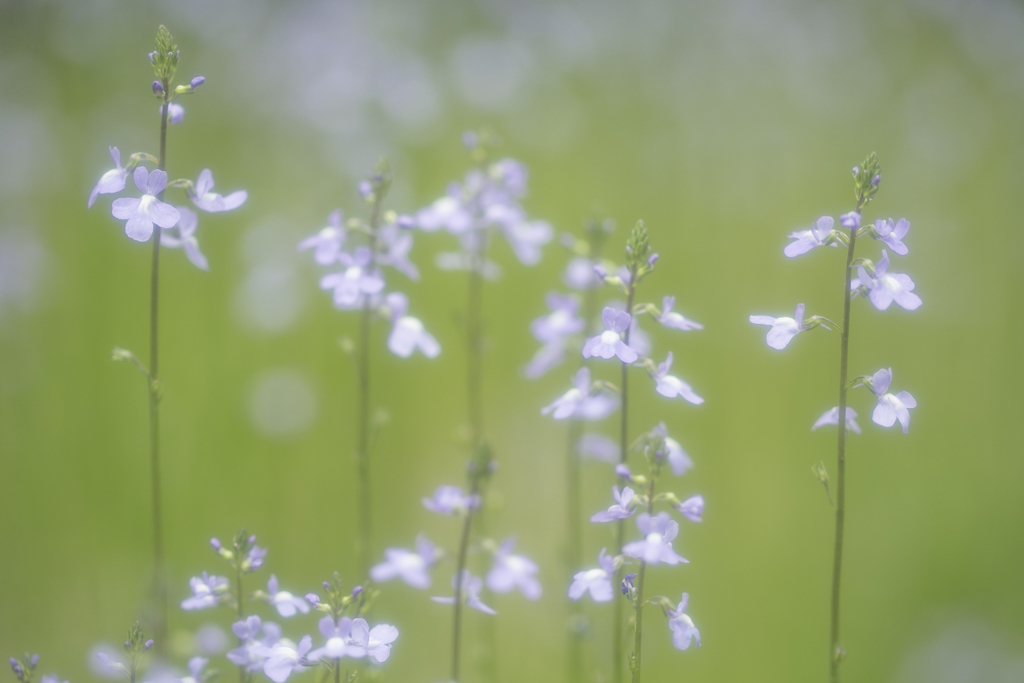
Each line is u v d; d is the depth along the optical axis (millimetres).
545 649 998
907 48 2137
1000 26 2131
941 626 1038
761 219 1616
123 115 1580
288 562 1052
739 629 1015
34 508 1062
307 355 1264
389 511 1149
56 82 1615
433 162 1581
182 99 1626
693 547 1100
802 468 1208
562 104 1813
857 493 1189
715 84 1993
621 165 1711
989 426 1306
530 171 1646
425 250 1355
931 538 1134
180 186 875
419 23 1883
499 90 1740
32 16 1674
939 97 1957
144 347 1234
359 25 1754
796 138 1846
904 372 1387
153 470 895
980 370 1406
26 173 1406
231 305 1290
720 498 1160
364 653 850
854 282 862
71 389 1173
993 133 1872
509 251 1360
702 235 1557
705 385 1291
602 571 863
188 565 1021
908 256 1552
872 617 1038
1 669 982
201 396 1189
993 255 1616
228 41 1721
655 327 1339
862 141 1869
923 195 1754
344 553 1077
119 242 1306
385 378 1251
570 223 1543
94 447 1104
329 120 1525
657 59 2043
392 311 917
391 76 1612
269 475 1134
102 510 1058
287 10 1777
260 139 1569
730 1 2166
